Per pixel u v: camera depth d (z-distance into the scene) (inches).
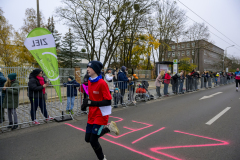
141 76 820.0
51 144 131.3
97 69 91.1
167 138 140.5
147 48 864.3
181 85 438.9
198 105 280.1
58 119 193.9
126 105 285.0
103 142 133.1
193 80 500.1
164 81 386.9
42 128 169.5
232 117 203.6
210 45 1439.5
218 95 399.2
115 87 267.7
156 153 114.3
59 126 176.1
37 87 175.6
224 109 247.1
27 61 695.1
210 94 419.5
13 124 163.8
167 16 986.7
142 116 212.4
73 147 125.9
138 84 337.7
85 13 665.0
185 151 116.6
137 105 286.0
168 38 1038.4
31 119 194.1
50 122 189.9
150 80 852.0
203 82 577.6
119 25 689.6
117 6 666.8
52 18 833.5
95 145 92.6
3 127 170.4
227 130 158.6
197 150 117.9
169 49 1057.5
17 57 665.0
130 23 695.1
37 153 116.4
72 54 854.5
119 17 680.4
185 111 237.6
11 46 647.1
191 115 215.2
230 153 112.8
